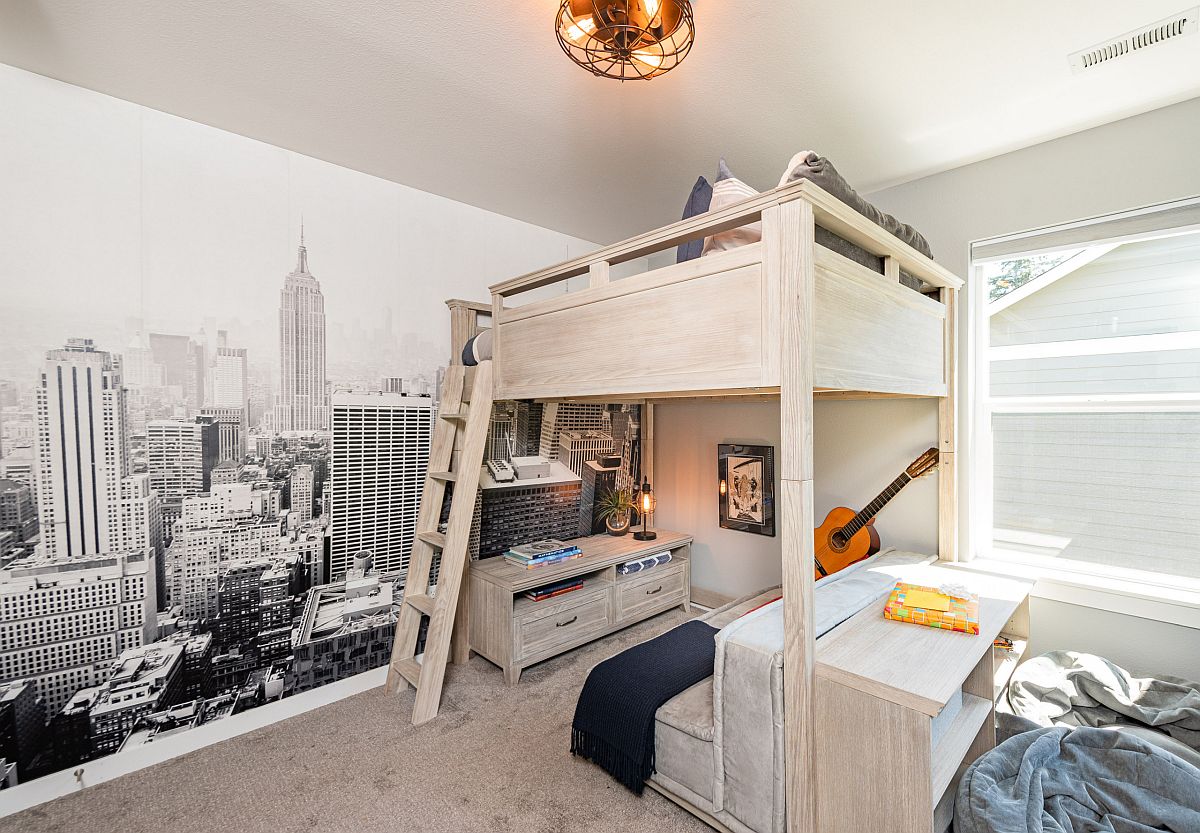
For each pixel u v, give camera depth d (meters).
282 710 2.33
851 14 1.50
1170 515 2.13
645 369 1.70
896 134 2.20
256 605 2.27
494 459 3.11
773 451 3.31
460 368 2.70
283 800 1.77
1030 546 2.45
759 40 1.61
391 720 2.27
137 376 1.99
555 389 2.08
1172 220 2.05
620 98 1.96
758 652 1.51
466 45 1.67
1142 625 2.06
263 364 2.29
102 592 1.93
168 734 2.04
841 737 1.39
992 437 2.55
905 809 1.28
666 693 1.82
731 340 1.47
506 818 1.68
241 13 1.52
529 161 2.46
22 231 1.78
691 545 3.79
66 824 1.68
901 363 1.93
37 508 1.82
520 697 2.44
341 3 1.49
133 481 1.99
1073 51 1.66
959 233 2.50
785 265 1.34
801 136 2.21
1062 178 2.23
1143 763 1.44
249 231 2.25
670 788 1.73
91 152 1.90
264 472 2.29
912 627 1.74
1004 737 1.82
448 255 2.91
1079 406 2.33
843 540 2.75
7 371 1.77
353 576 2.57
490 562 2.97
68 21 1.54
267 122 2.13
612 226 3.37
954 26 1.55
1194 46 1.63
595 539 3.51
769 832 1.48
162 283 2.04
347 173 2.54
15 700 1.78
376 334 2.64
